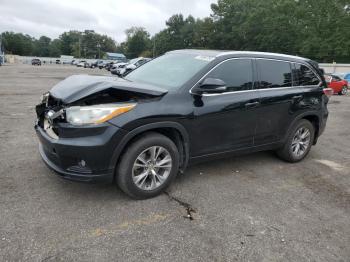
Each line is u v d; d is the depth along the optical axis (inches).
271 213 151.2
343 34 1913.1
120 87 142.3
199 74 165.8
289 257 120.7
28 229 125.3
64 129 135.9
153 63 201.9
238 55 182.9
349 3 1966.0
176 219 140.0
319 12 2041.1
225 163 212.2
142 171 152.3
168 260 114.0
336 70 1539.1
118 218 137.6
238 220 142.6
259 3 2529.5
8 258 109.1
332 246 129.6
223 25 2795.3
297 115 211.6
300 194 174.2
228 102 172.4
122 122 138.6
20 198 148.2
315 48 2023.9
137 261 112.3
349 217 153.3
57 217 135.0
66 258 111.3
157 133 153.3
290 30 2258.9
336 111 500.1
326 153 255.4
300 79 215.5
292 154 218.5
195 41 3046.3
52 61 3786.9
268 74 195.6
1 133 253.4
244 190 173.3
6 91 534.0
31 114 337.4
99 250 116.5
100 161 138.1
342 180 198.8
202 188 171.6
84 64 2517.2
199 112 161.3
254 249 123.6
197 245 123.2
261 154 237.1
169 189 167.6
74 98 137.8
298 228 140.3
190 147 163.8
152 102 148.5
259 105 187.0
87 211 141.1
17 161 192.4
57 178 170.4
